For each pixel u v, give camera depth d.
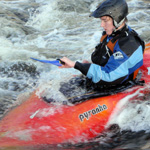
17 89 6.06
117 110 4.29
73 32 10.80
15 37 9.94
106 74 3.88
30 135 3.73
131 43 3.94
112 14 3.91
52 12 12.63
